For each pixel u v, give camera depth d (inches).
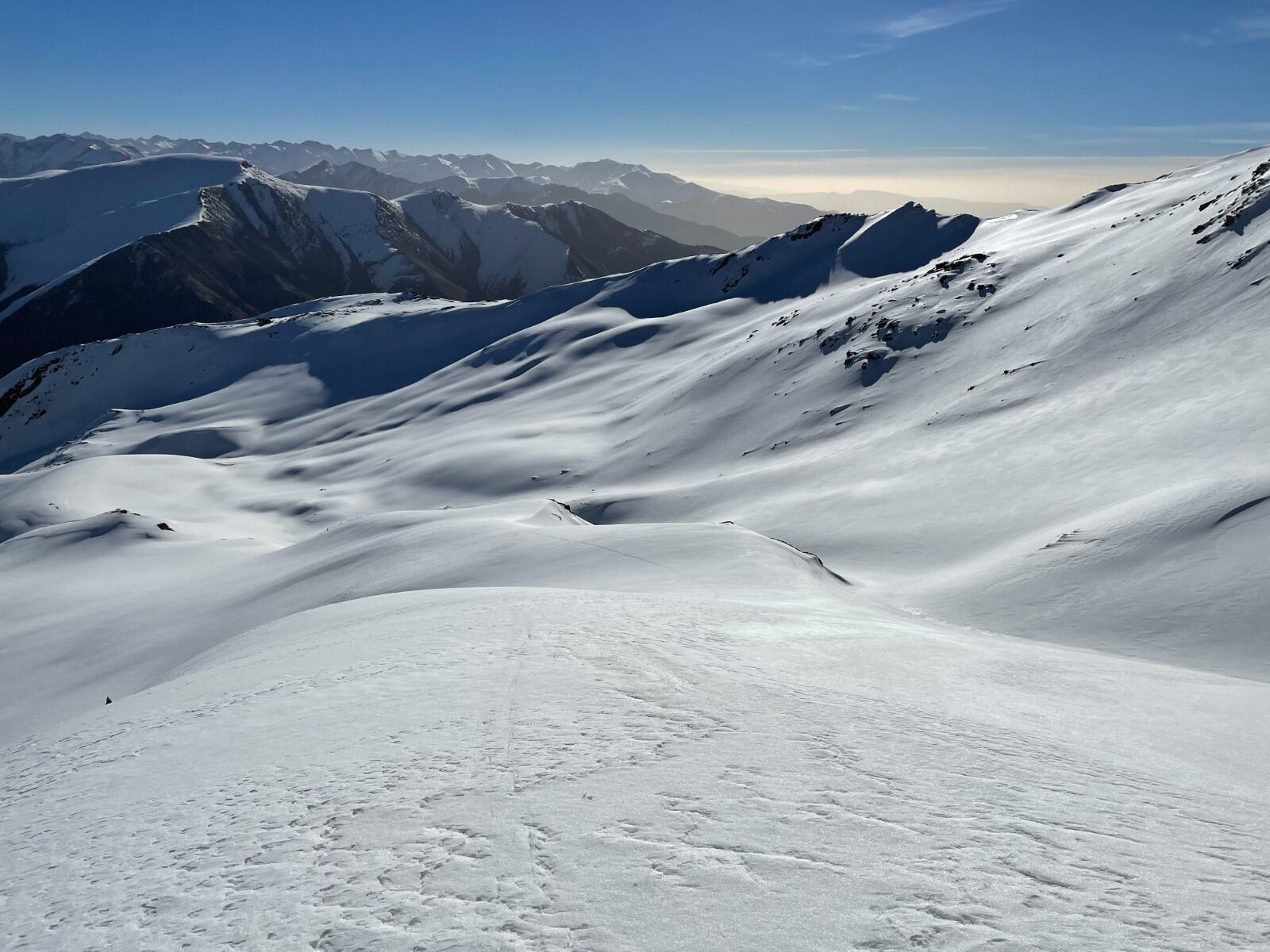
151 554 3166.8
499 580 1438.2
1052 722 452.1
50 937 244.8
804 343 5098.4
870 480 2522.1
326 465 6466.5
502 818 271.7
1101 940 181.3
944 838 240.4
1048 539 1428.4
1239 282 2596.0
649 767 311.7
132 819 347.9
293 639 909.2
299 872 253.4
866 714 400.5
